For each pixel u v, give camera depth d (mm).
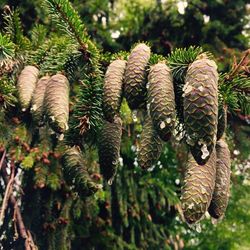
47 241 2279
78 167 1153
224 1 3070
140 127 2408
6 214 2326
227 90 1077
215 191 1044
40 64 1244
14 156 1766
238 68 1100
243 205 3623
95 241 2709
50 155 1884
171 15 3004
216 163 1061
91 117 1138
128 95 1043
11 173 1867
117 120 1100
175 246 3184
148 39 2996
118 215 2900
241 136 2580
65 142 1160
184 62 1021
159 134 982
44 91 1140
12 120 1445
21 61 1252
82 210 2436
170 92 998
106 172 1094
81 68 1174
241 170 3363
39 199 2287
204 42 3000
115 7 3184
